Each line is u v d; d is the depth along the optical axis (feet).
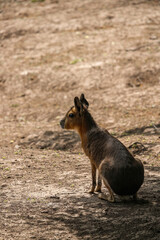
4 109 59.62
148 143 42.11
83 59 70.03
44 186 32.22
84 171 36.01
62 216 26.43
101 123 51.26
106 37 76.48
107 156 27.27
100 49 72.38
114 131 48.14
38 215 26.68
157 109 52.34
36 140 47.88
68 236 23.79
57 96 61.46
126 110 53.78
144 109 53.06
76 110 30.50
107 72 64.80
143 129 47.14
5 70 70.64
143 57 66.85
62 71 67.41
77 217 26.21
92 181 30.32
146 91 58.18
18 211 27.40
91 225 24.95
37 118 55.83
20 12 93.50
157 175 33.55
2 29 85.81
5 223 25.64
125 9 88.43
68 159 40.19
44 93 63.00
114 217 25.79
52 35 80.84
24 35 82.79
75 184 32.58
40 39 80.18
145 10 86.69
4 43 81.00
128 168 25.72
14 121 55.52
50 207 27.89
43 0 99.66
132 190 26.13
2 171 36.09
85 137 30.04
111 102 56.75
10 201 29.19
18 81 67.05
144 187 30.86
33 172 35.88
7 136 50.03
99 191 30.91
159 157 38.55
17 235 24.06
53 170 36.45
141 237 23.11
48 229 24.72
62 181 33.37
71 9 91.97
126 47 71.36
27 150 44.45
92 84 62.54
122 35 76.28
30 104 60.39
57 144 46.29
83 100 32.22
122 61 66.95
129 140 43.83
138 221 24.90
